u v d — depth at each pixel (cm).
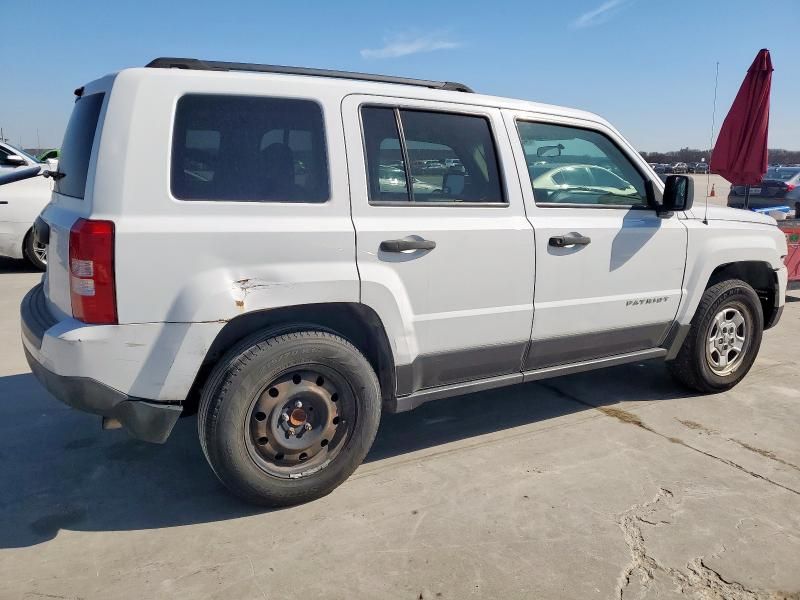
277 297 278
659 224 405
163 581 247
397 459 355
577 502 309
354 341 329
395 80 332
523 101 367
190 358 266
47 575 250
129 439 373
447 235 321
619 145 398
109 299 254
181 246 261
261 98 284
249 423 282
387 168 313
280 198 285
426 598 239
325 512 298
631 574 255
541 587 246
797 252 746
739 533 284
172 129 265
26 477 328
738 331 463
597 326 386
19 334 579
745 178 761
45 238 310
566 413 425
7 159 867
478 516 295
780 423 410
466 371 348
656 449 370
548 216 361
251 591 242
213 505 304
